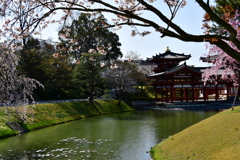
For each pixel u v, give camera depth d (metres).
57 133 22.81
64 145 17.97
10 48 8.28
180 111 42.28
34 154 15.57
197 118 31.75
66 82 46.47
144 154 14.97
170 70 51.31
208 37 5.23
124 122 29.67
